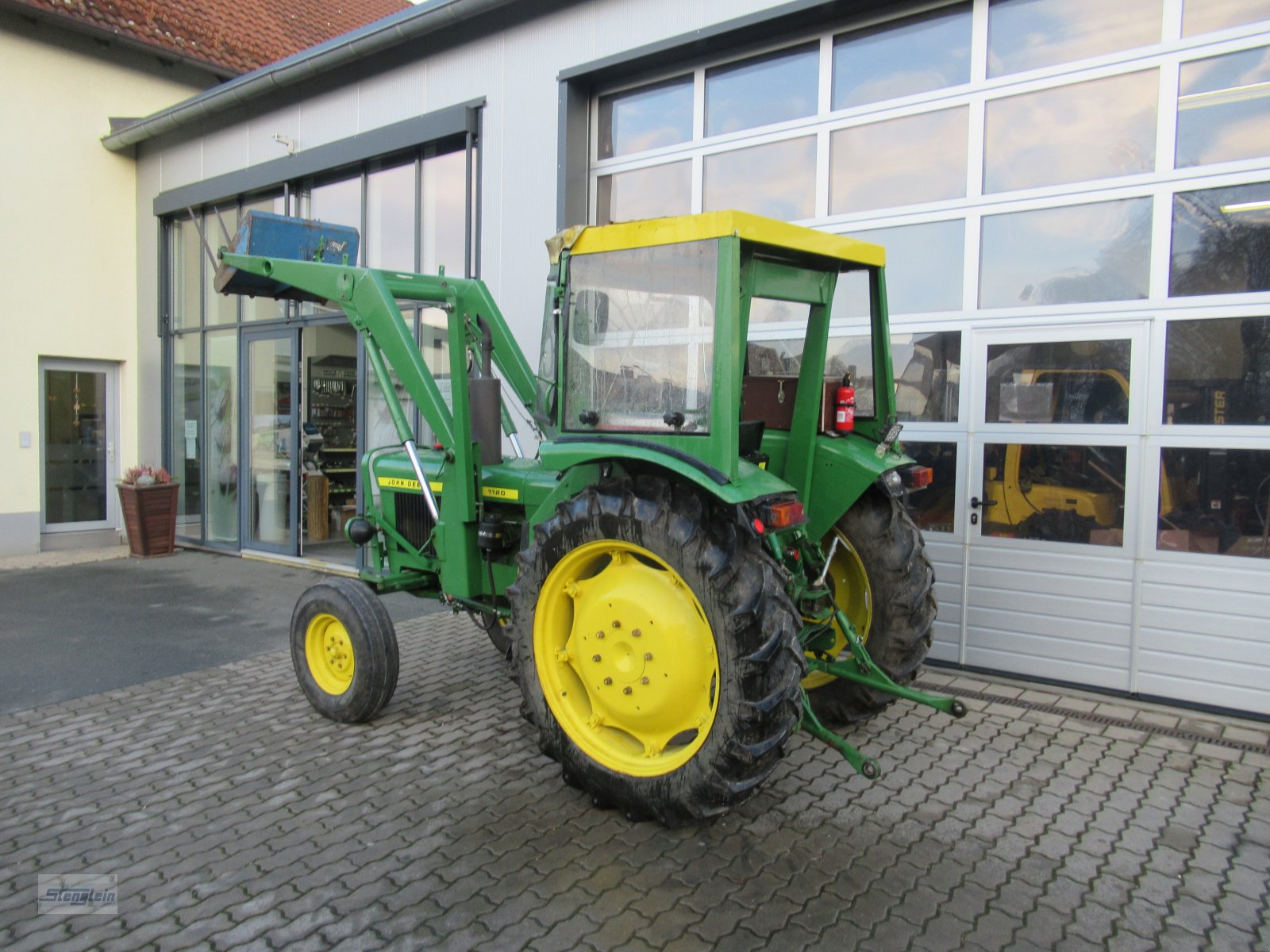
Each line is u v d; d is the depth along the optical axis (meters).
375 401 7.82
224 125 8.59
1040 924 2.58
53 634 5.84
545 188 6.33
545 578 3.25
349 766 3.68
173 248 9.49
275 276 4.48
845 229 5.27
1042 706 4.41
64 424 9.27
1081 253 4.55
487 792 3.44
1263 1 4.09
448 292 3.98
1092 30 4.52
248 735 4.02
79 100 9.14
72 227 9.14
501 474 4.00
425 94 6.98
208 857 2.93
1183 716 4.27
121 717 4.27
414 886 2.75
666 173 6.04
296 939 2.47
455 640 5.68
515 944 2.45
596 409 3.29
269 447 8.55
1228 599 4.22
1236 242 4.16
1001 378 4.79
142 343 9.71
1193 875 2.86
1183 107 4.28
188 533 9.52
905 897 2.71
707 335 2.95
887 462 3.71
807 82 5.40
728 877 2.82
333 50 7.17
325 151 7.66
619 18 5.89
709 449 2.92
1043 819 3.24
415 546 4.49
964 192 4.87
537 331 6.44
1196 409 4.27
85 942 2.46
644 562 3.12
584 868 2.86
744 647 2.78
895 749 3.87
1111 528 4.49
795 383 3.83
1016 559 4.76
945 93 4.90
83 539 9.37
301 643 4.30
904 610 3.74
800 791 3.45
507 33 6.45
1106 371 4.48
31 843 3.03
